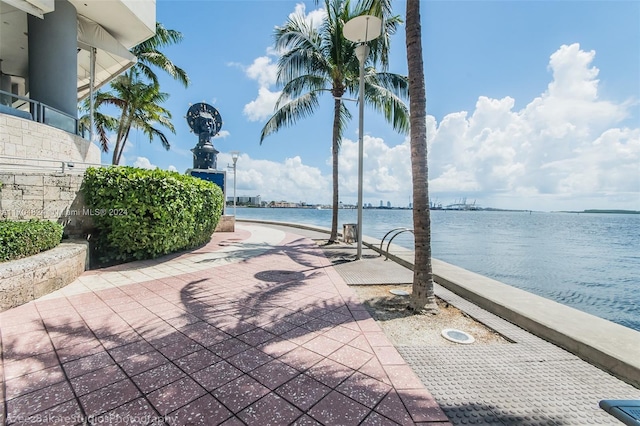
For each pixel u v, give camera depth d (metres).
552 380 2.43
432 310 3.99
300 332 3.27
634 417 1.34
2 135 6.70
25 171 5.64
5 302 3.68
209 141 13.70
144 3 10.37
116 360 2.62
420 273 4.08
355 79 10.83
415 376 2.46
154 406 2.03
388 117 10.42
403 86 10.85
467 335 3.31
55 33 8.65
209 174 13.26
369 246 9.68
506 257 11.86
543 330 3.21
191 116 13.64
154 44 15.30
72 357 2.66
